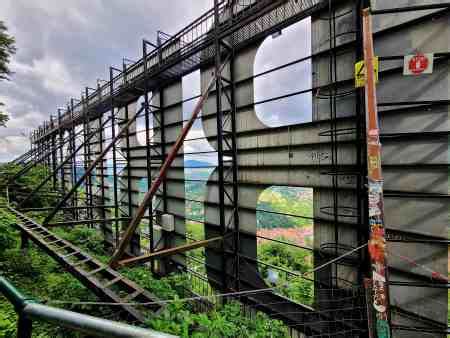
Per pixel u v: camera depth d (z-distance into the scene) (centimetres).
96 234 1149
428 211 392
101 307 423
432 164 388
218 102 638
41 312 82
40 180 1861
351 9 469
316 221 548
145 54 903
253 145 665
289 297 638
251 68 651
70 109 1988
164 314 292
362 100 412
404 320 424
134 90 1037
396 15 410
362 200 453
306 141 556
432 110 384
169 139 977
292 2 546
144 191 1440
